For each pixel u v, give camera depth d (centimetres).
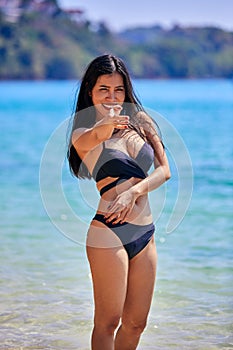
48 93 11069
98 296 675
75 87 726
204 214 1510
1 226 1425
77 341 824
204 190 1833
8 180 2144
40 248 1237
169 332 845
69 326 869
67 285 1021
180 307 927
